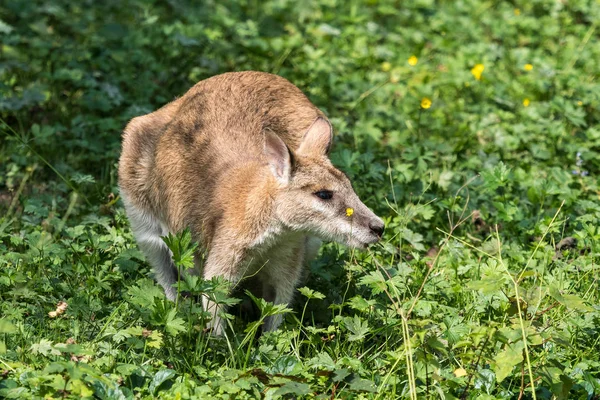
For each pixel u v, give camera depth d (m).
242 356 7.43
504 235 10.01
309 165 7.98
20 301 8.11
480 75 13.41
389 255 9.36
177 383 6.80
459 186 10.67
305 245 8.47
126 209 9.17
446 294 8.52
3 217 9.78
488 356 6.86
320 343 7.77
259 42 13.80
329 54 14.45
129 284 8.59
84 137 11.28
